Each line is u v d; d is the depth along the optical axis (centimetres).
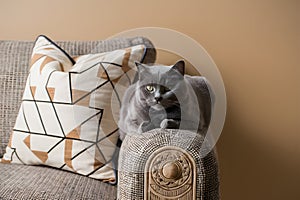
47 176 124
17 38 189
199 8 182
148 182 106
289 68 181
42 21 188
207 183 107
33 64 148
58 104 134
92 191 116
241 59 182
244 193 187
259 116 184
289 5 179
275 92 182
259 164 186
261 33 180
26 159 138
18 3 188
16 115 155
